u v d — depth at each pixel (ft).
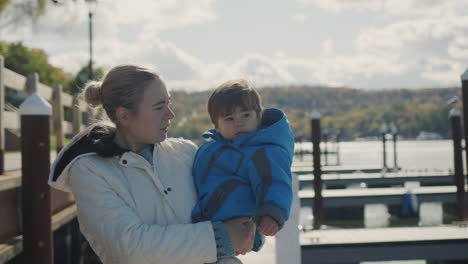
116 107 6.37
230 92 6.73
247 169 6.48
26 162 13.57
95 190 6.11
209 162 6.82
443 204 59.82
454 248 28.04
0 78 17.39
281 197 5.99
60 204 21.66
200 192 6.75
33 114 13.53
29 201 13.60
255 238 6.86
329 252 27.27
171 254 5.85
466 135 33.88
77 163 6.23
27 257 13.69
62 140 26.61
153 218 6.35
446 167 168.76
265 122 7.16
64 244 21.33
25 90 20.47
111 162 6.36
